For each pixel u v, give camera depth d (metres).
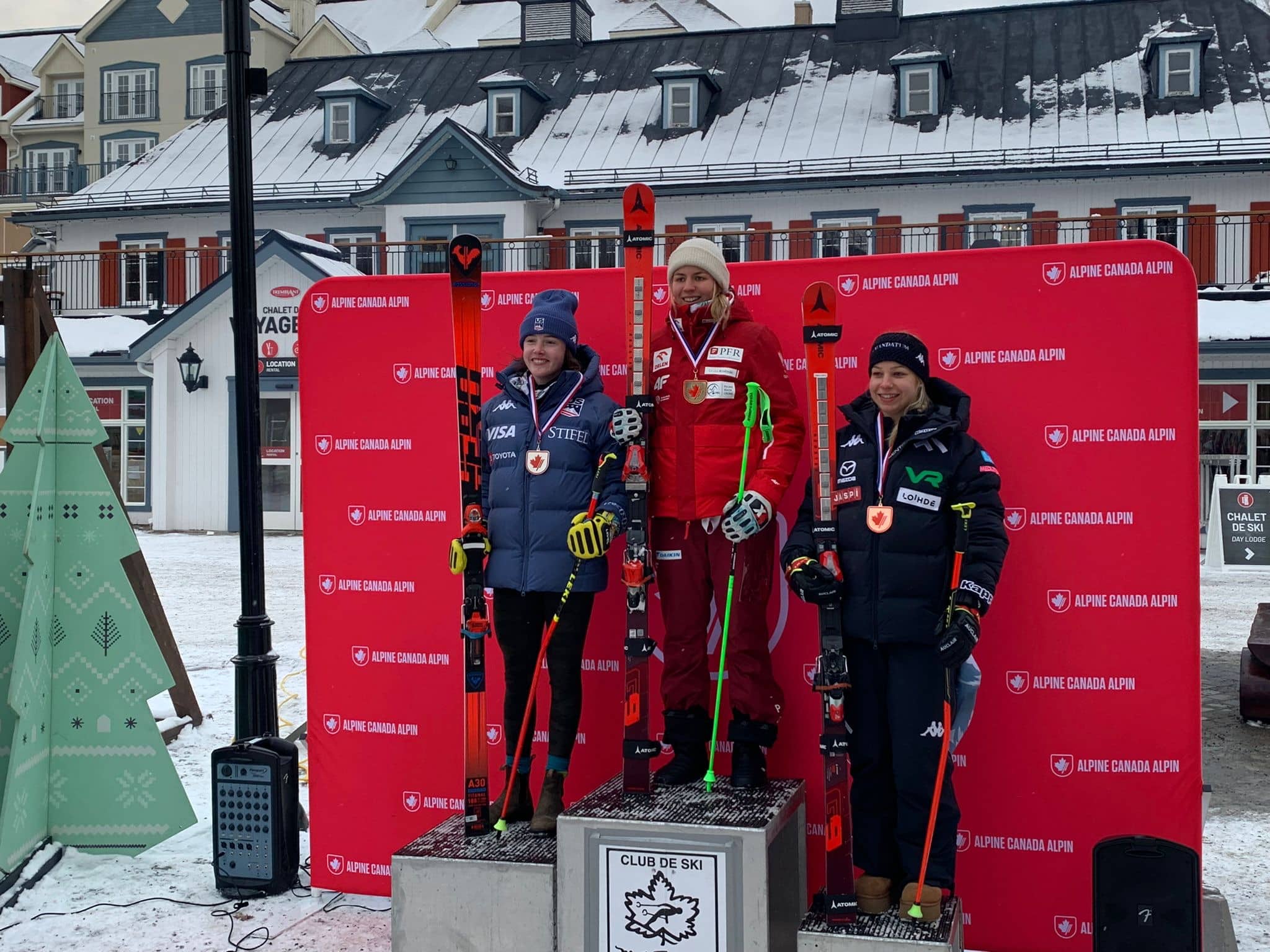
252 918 3.63
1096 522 3.31
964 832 3.40
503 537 3.34
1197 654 3.25
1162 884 2.80
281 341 17.20
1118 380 3.30
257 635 3.97
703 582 3.26
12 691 3.89
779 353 3.28
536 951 3.07
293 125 24.30
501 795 3.72
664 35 24.52
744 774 3.20
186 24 33.03
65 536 4.18
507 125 22.59
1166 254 3.27
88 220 22.88
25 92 36.31
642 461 3.13
